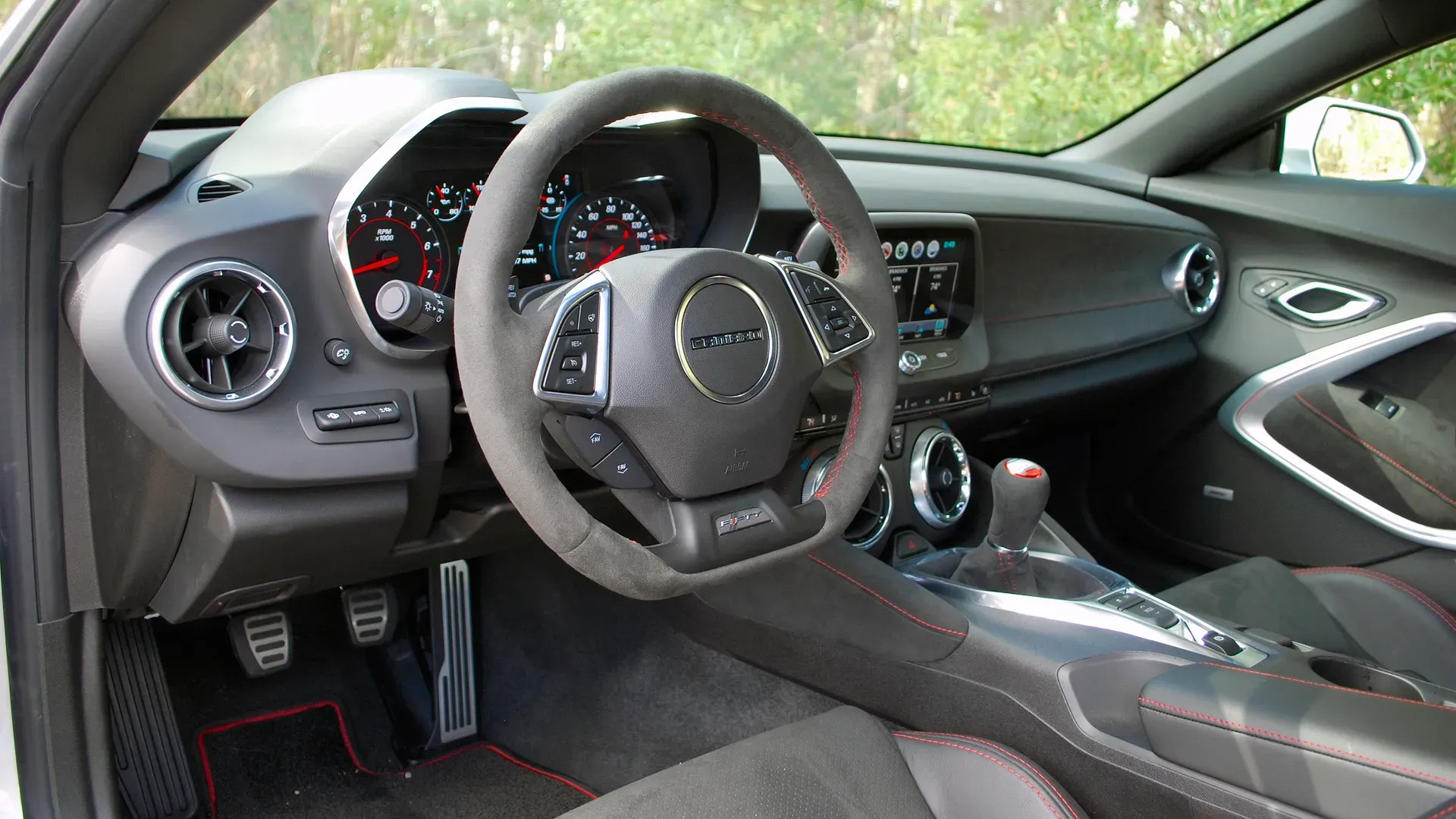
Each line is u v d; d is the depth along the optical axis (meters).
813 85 2.47
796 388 1.16
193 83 1.10
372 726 1.93
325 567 1.40
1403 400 2.17
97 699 1.39
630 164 1.53
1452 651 1.83
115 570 1.36
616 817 1.13
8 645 1.29
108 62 1.00
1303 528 2.34
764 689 1.75
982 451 2.56
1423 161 2.46
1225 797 1.19
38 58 0.99
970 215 1.97
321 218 1.22
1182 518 2.55
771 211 1.66
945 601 1.52
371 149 1.23
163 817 1.70
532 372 1.01
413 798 1.79
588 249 1.53
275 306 1.19
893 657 1.53
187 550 1.33
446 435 1.35
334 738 1.89
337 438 1.24
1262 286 2.38
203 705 1.88
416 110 1.25
